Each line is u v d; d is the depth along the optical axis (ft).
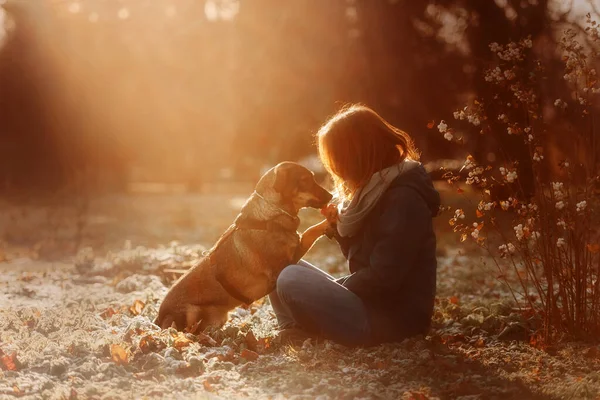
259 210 16.87
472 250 34.32
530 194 17.11
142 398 12.44
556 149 17.94
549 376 13.98
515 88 16.53
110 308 20.15
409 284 15.46
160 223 54.03
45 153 97.04
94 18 81.82
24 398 12.57
